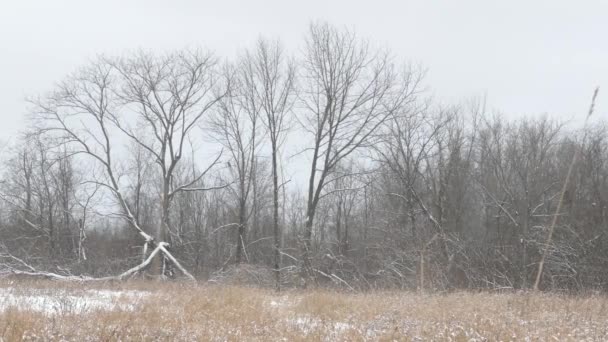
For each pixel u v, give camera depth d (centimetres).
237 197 3359
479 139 3653
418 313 1211
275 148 3053
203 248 3312
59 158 2966
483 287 2503
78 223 3412
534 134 3434
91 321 909
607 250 2412
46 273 2341
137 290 1853
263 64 3083
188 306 1213
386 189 3484
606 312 1266
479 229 3344
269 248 3506
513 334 830
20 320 822
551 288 2242
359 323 1050
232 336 851
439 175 3494
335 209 4247
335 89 2933
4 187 3544
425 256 2452
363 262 3020
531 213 2875
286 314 1198
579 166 2816
